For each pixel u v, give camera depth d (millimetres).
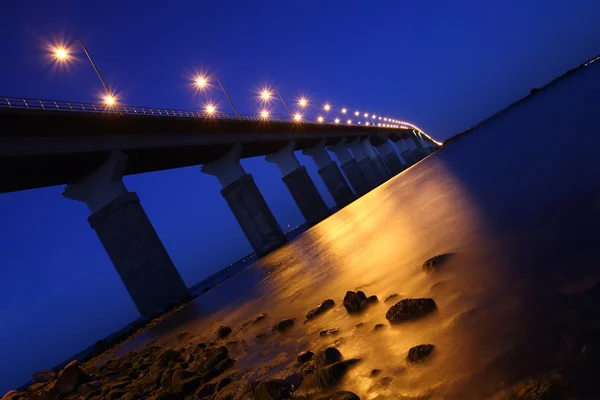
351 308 5586
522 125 21812
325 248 17453
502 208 7227
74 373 9266
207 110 45500
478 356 2902
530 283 3715
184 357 8039
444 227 8086
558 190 6480
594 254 3613
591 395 2006
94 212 33125
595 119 11664
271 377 4383
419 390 2820
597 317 2629
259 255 51188
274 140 62406
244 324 9117
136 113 34312
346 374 3541
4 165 25312
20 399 10758
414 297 4840
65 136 28906
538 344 2684
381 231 12648
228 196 52469
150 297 31859
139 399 5746
